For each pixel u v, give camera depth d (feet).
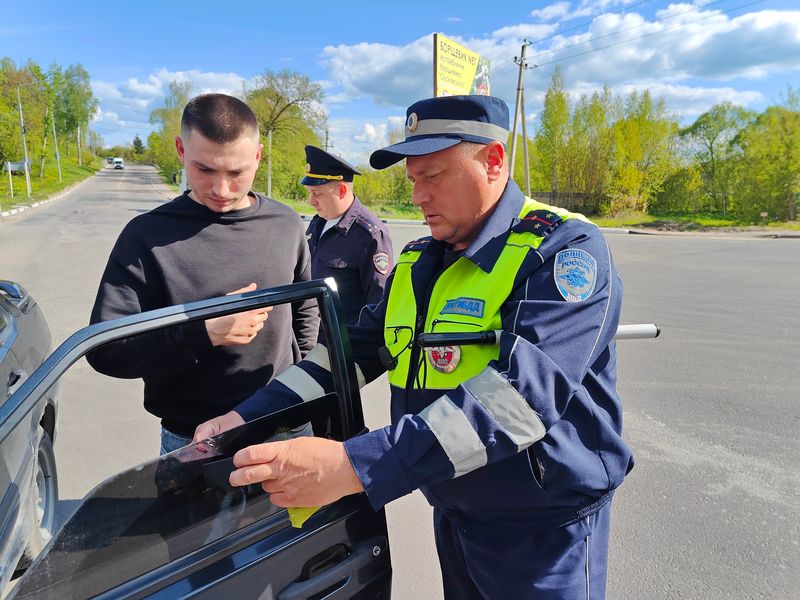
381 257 9.77
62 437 10.84
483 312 3.78
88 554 2.90
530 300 3.60
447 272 4.19
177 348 4.83
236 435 3.56
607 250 3.92
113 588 2.95
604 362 4.28
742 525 8.21
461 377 3.81
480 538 4.21
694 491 9.09
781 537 7.93
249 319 5.03
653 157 104.12
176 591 3.08
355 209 10.00
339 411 4.11
